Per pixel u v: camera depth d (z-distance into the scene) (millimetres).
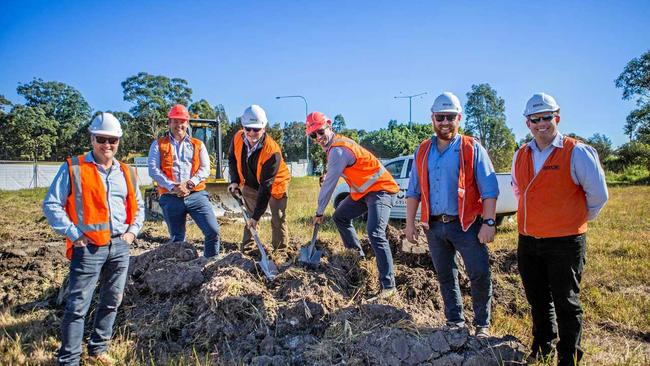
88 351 3541
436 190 3619
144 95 64562
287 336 3688
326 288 4082
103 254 3316
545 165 3268
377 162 4414
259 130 4805
